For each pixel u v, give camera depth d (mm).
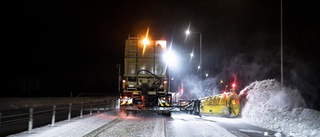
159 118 22375
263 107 21172
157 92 25438
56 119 21672
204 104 23391
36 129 15930
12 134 14461
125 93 25641
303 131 15250
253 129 16797
